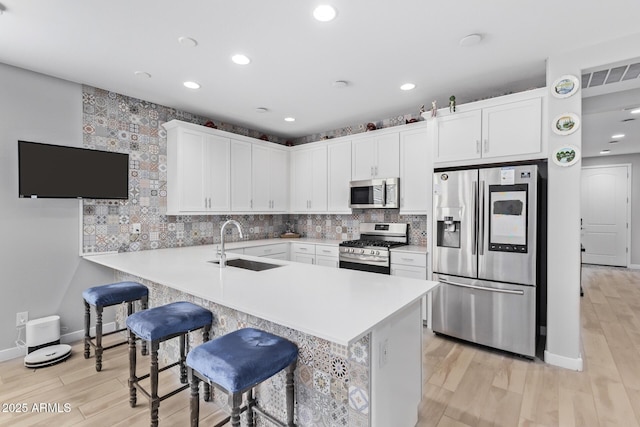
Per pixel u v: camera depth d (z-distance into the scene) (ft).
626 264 21.53
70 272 9.52
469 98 10.83
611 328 10.68
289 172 15.84
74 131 9.46
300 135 16.25
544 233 8.67
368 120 13.48
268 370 4.43
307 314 4.36
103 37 6.97
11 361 8.34
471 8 6.02
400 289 5.70
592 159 22.61
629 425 5.84
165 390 7.04
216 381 4.23
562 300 8.00
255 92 10.25
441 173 9.87
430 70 8.68
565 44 7.39
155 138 11.33
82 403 6.56
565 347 8.00
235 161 13.11
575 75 7.70
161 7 5.93
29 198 8.73
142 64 8.27
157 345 5.68
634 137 16.66
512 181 8.52
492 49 7.59
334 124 14.14
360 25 6.56
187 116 12.28
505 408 6.38
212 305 6.70
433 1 5.81
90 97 9.77
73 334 9.57
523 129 8.59
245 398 5.87
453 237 9.78
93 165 9.74
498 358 8.59
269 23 6.47
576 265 7.81
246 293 5.42
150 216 11.22
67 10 5.99
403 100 11.02
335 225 15.35
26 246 8.75
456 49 7.55
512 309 8.63
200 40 7.12
